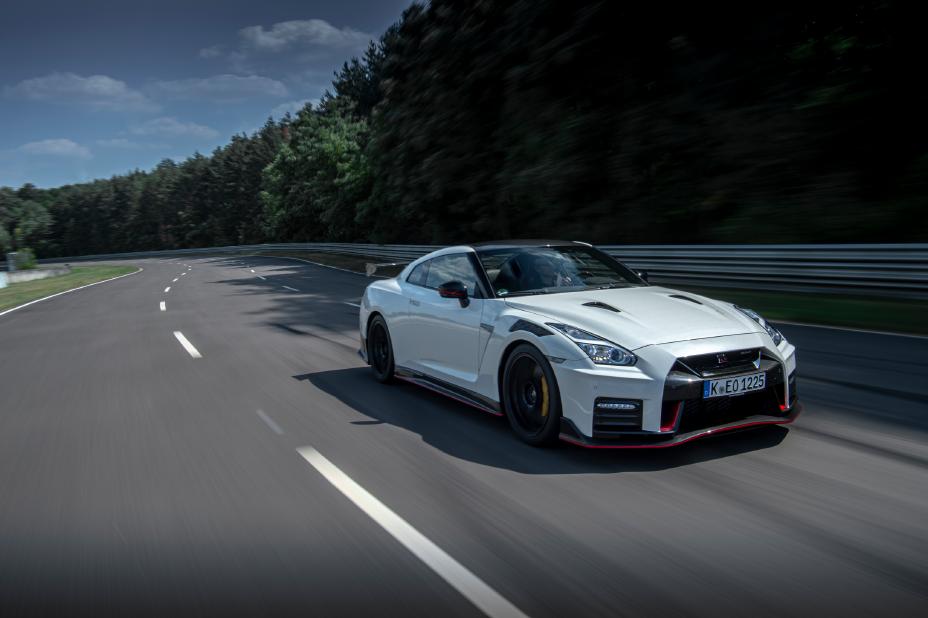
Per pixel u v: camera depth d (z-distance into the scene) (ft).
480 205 70.49
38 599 8.18
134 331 35.27
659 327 12.17
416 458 12.69
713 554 8.41
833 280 32.42
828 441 12.59
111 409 18.15
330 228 124.77
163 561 9.02
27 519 10.77
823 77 44.16
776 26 44.21
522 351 13.01
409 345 17.61
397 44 74.79
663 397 11.27
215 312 42.63
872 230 38.06
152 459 13.55
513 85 56.24
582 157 53.26
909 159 40.52
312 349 26.43
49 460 13.93
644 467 11.53
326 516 10.22
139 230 353.72
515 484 11.08
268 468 12.60
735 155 44.57
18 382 23.21
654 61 50.16
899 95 40.09
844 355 20.77
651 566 8.19
